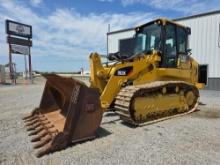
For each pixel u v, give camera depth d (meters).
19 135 4.50
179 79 6.55
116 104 5.16
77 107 3.92
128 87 5.25
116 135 4.45
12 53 23.67
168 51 6.14
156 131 4.71
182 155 3.47
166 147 3.81
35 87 18.56
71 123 3.86
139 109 5.17
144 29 6.46
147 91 5.31
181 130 4.78
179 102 6.25
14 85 21.48
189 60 7.06
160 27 5.96
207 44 13.67
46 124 4.54
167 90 5.98
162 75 6.00
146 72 5.70
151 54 5.84
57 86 4.84
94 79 5.39
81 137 4.02
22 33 24.34
